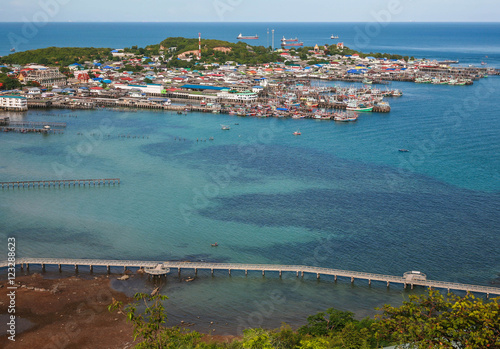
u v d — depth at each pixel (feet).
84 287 390.42
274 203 556.51
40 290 381.81
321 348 273.54
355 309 368.89
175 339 284.20
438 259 433.07
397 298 384.06
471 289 380.99
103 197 574.97
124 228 492.95
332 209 539.29
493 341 235.40
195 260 433.89
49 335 327.67
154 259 434.30
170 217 519.19
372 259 433.48
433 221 506.89
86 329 335.88
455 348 242.37
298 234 480.23
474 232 481.87
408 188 602.85
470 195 579.48
